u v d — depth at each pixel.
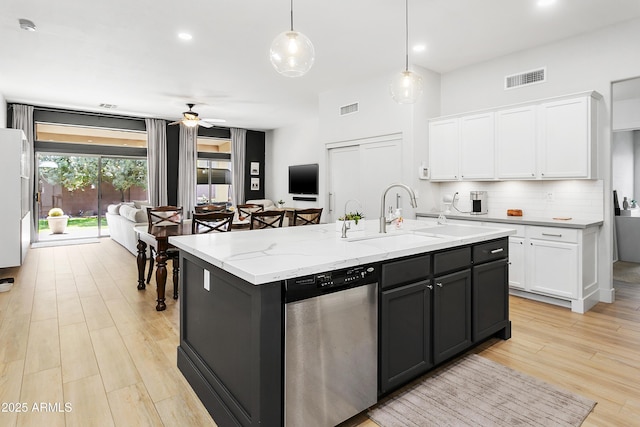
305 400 1.61
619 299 3.87
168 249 3.80
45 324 3.11
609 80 3.65
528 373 2.30
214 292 1.91
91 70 4.93
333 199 5.98
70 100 6.61
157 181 8.41
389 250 1.94
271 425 1.51
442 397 2.04
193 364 2.16
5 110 6.52
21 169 4.98
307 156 8.76
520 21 3.53
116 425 1.81
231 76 5.19
